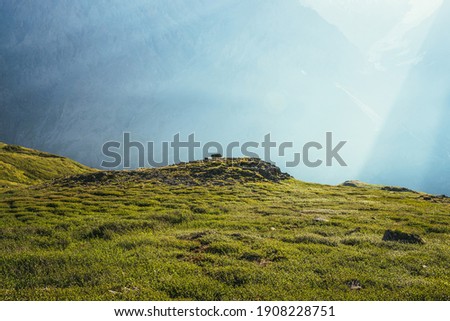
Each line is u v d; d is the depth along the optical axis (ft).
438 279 61.77
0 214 120.06
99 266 65.00
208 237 84.58
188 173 221.66
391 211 140.36
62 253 74.02
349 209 142.61
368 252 77.30
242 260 69.10
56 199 148.36
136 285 55.93
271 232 95.35
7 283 58.44
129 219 111.34
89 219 111.14
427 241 90.84
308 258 71.77
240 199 157.69
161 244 80.12
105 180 206.18
